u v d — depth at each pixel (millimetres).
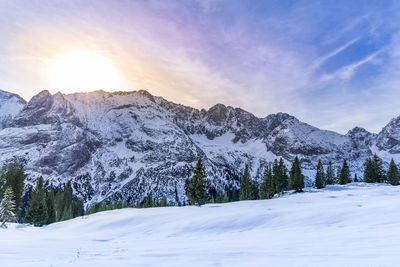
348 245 13203
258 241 17500
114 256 13297
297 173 88188
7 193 54844
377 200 32812
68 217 90312
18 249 15727
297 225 23469
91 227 34281
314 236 17281
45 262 11695
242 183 91500
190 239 22469
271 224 25172
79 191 191500
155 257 12617
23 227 49375
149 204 94000
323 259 10203
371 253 10695
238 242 17688
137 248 16906
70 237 26938
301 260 10320
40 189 82812
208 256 12367
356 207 26766
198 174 60625
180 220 30656
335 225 21625
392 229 16609
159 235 25984
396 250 10812
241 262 10766
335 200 40188
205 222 28141
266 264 10062
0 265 10883
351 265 8891
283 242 16094
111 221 34969
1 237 24719
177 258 12156
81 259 12500
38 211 69000
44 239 23922
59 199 101500
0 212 52500
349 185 85750
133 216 35781
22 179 77312
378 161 94375
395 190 51844
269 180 83562
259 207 36156
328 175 110062
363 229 17828
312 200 43312
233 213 30266
